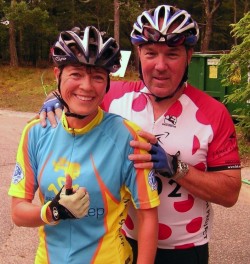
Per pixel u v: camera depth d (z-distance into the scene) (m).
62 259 1.84
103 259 1.83
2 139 9.38
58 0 32.88
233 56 7.86
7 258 4.07
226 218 4.98
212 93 9.74
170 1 35.59
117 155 1.83
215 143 2.11
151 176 1.87
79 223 1.82
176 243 2.18
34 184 1.93
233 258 4.08
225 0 37.50
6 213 5.07
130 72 24.02
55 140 1.88
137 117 2.20
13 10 28.16
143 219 1.88
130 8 29.84
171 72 2.05
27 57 34.94
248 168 6.74
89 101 1.79
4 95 18.06
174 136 2.12
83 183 1.79
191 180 2.01
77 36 1.75
